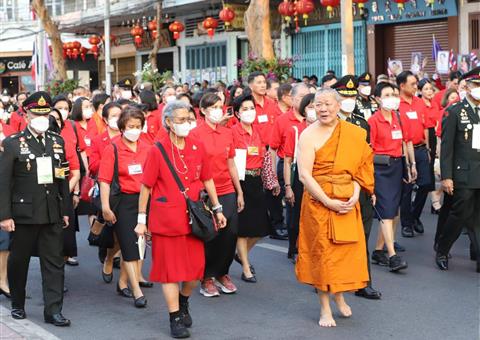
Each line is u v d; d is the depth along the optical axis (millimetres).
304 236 6996
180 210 6719
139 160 7977
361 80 9758
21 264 7297
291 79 16141
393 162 9039
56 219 7227
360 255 6891
